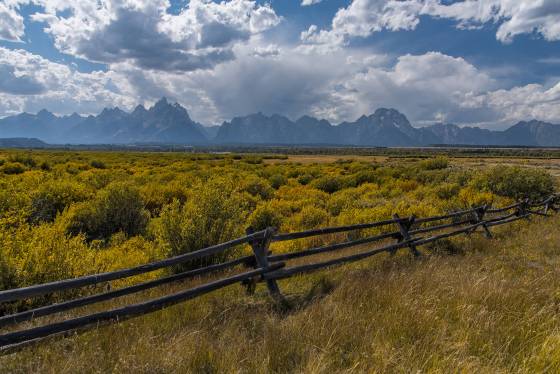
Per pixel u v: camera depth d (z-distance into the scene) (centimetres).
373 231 909
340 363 303
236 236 644
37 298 448
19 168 2872
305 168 3875
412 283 475
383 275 525
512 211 1284
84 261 529
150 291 497
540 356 308
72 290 479
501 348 328
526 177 1755
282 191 2053
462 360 297
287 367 301
